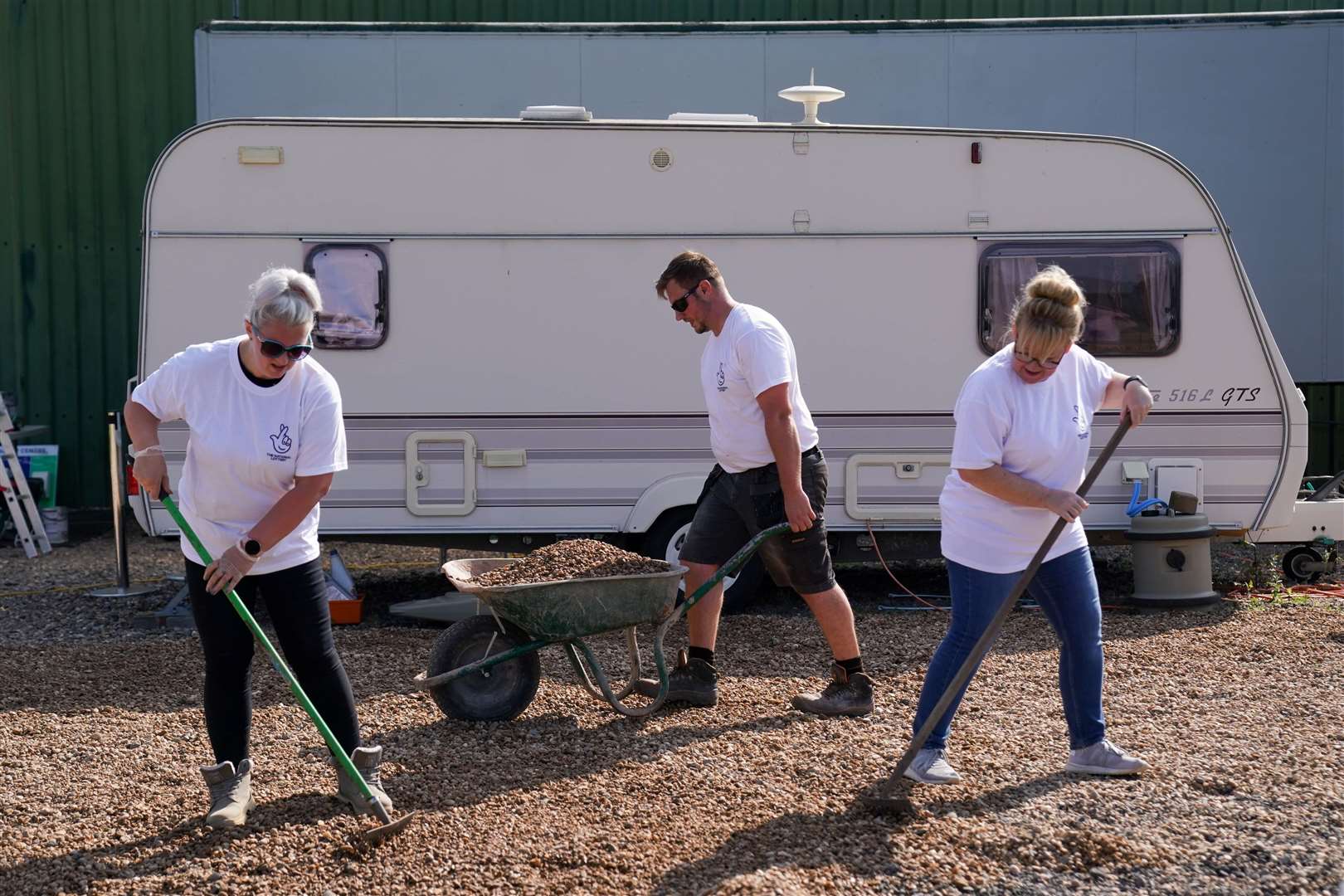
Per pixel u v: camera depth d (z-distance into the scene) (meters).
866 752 4.31
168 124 10.35
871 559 7.01
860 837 3.55
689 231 6.75
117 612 7.29
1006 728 4.56
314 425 3.46
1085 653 3.90
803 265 6.79
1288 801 3.79
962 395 3.70
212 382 3.44
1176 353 6.82
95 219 10.36
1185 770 4.05
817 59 8.53
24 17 10.21
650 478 6.81
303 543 3.59
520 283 6.73
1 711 5.07
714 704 4.96
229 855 3.48
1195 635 6.08
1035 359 3.53
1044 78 8.46
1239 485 6.87
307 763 4.26
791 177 6.76
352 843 3.53
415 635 6.39
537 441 6.78
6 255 10.30
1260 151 8.38
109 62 10.28
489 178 6.70
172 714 5.00
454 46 8.52
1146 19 8.38
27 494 9.41
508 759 4.34
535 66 8.53
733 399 4.59
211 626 3.57
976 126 8.51
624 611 4.66
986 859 3.41
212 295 6.66
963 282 6.82
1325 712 4.76
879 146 6.77
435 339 6.73
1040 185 6.80
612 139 6.71
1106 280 6.80
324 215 6.67
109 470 10.47
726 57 8.55
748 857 3.44
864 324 6.81
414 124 6.66
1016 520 3.70
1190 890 3.21
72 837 3.65
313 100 8.52
